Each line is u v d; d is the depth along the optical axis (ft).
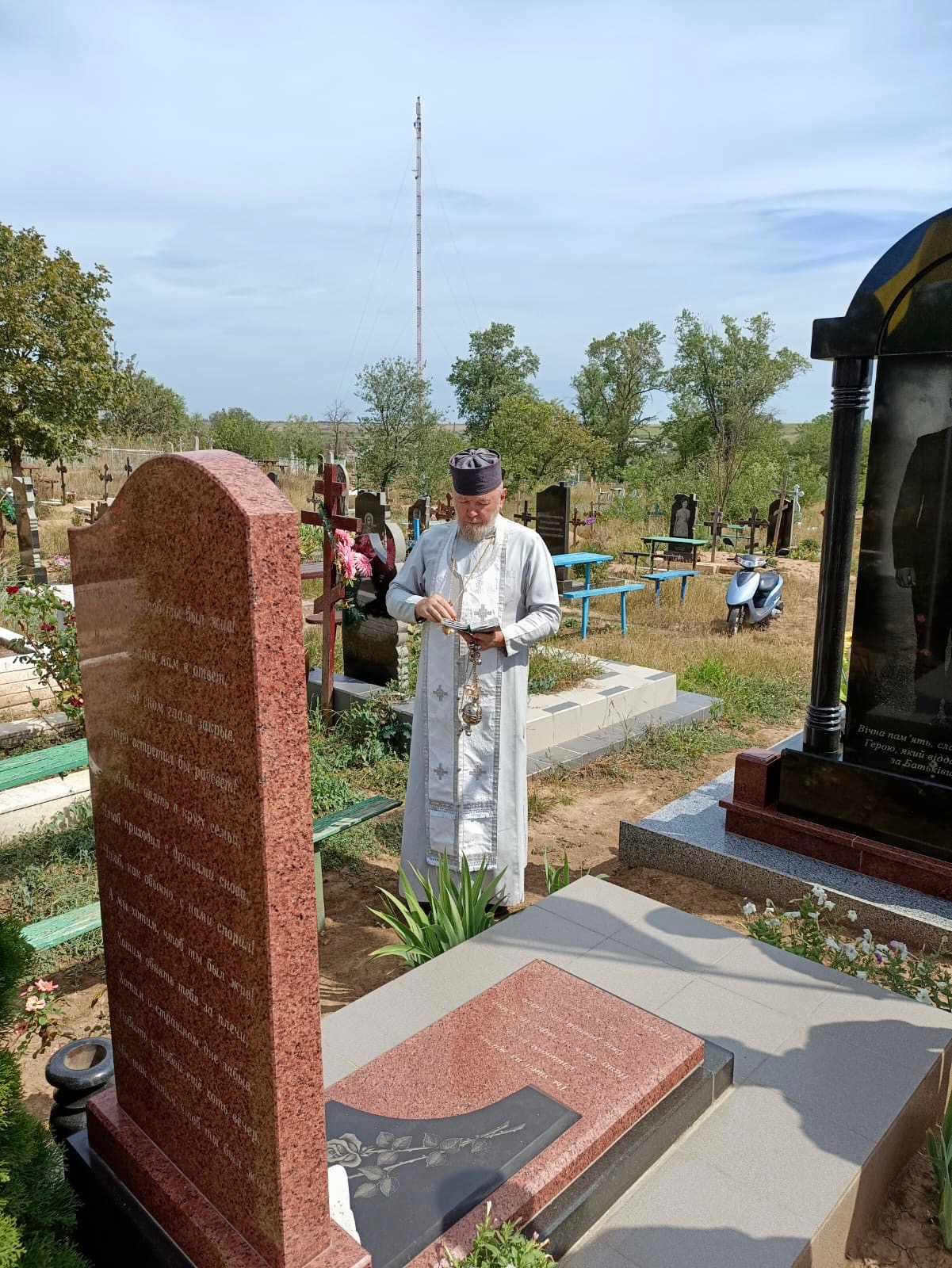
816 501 96.58
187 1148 6.81
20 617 20.53
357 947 13.80
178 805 6.11
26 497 41.39
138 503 6.01
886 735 13.88
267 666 5.21
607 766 21.86
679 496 53.98
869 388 13.41
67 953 13.37
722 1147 8.59
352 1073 8.77
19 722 21.54
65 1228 7.06
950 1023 10.41
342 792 18.10
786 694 28.04
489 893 12.96
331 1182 7.12
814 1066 9.72
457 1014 9.72
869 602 13.66
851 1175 8.24
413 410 94.63
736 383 114.93
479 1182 7.31
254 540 5.06
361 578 22.48
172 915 6.42
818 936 12.41
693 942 12.04
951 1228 8.34
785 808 15.11
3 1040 7.41
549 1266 6.81
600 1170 7.88
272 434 123.13
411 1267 6.60
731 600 37.65
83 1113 8.53
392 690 22.33
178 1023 6.59
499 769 13.70
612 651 33.27
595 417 178.09
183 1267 6.64
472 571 13.51
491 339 196.03
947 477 12.60
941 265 12.25
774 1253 7.42
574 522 56.75
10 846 16.43
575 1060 8.90
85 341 52.90
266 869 5.37
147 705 6.29
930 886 13.47
